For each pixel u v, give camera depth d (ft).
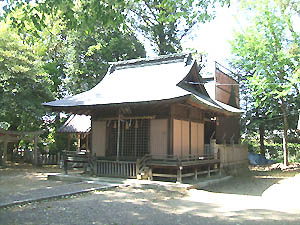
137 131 47.78
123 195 32.91
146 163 42.24
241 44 71.92
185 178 46.78
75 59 87.20
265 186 45.88
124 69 62.75
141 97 42.06
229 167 59.88
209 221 22.21
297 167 79.97
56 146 84.94
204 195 35.17
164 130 45.24
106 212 24.22
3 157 65.67
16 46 59.11
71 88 89.51
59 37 92.38
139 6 87.40
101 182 41.14
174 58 57.41
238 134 77.92
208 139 64.85
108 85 56.70
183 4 26.48
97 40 88.48
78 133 72.90
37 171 59.06
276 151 105.50
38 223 20.35
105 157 49.55
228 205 29.09
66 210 24.48
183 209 26.63
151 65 59.67
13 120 75.36
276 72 69.56
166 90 44.16
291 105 84.64
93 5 21.79
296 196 35.86
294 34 62.23
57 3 21.38
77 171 57.82
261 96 76.48
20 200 27.12
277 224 21.54
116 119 49.70
